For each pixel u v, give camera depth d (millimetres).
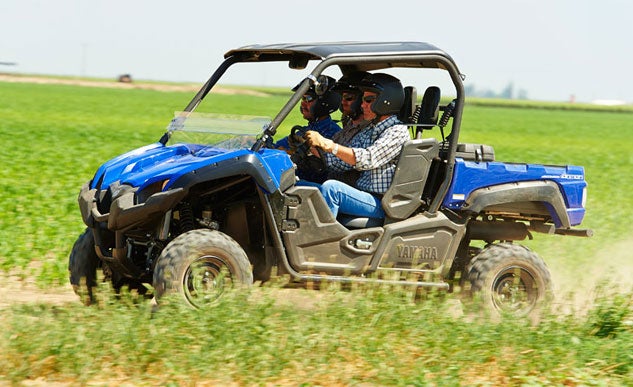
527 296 14031
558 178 14266
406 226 13375
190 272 12195
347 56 12781
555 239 23328
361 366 10516
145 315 11133
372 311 11812
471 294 13836
